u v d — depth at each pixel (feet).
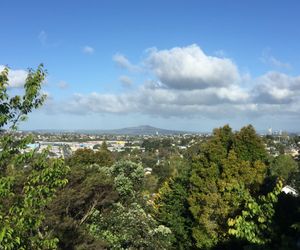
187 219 108.78
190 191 105.29
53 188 28.40
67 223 66.44
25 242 28.37
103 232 82.69
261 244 26.16
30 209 26.89
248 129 100.17
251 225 26.66
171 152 423.64
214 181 97.60
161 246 88.79
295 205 50.80
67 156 129.08
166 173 211.82
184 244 108.47
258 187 90.94
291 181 118.73
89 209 81.92
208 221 90.94
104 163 139.64
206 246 93.09
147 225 88.07
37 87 28.07
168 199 112.27
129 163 107.55
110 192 83.76
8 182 25.54
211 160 100.07
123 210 88.28
